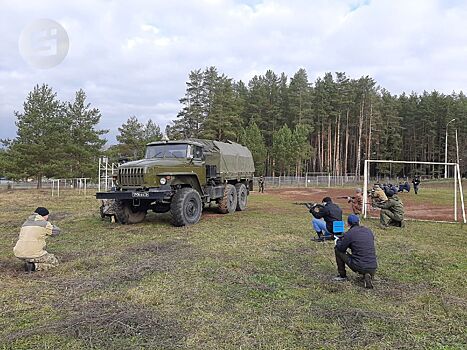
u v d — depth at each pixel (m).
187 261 6.05
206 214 12.63
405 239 8.29
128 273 5.34
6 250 6.98
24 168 29.02
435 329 3.66
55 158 30.03
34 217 5.80
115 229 9.34
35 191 26.78
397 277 5.42
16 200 18.59
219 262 5.99
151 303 4.20
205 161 11.64
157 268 5.62
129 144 44.78
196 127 42.62
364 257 4.94
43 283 4.97
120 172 9.64
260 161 44.56
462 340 3.44
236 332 3.51
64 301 4.27
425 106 57.31
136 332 3.47
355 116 51.66
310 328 3.63
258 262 6.08
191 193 10.13
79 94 32.91
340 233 7.51
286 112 52.34
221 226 9.82
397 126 55.84
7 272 5.51
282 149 45.28
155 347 3.21
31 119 29.69
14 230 9.31
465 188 31.67
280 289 4.77
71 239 8.01
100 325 3.57
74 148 30.17
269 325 3.69
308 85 50.59
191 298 4.38
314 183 40.62
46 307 4.09
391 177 55.19
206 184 11.54
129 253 6.67
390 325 3.73
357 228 5.13
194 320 3.76
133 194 9.12
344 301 4.39
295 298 4.46
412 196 23.19
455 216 11.67
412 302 4.39
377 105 51.66
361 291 4.78
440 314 4.04
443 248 7.44
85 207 14.95
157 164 9.64
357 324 3.73
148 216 12.13
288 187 36.50
